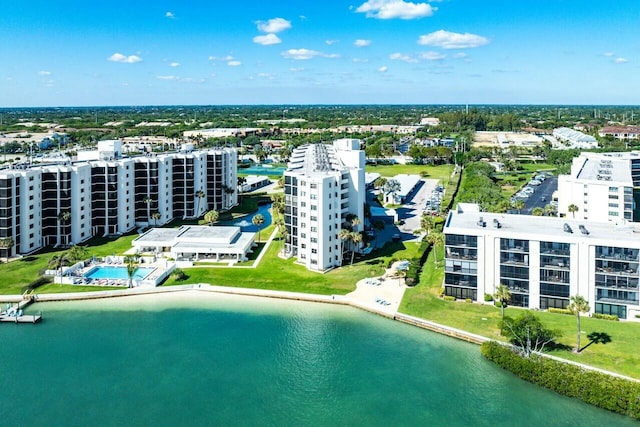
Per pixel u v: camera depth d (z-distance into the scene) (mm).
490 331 103062
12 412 80250
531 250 112938
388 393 85500
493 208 195250
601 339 97625
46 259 151375
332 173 148125
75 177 166875
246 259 152250
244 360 96312
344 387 87125
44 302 123750
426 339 103312
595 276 109125
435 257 143750
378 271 139250
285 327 109750
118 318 114938
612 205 174500
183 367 93938
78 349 100438
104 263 149375
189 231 165500
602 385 80938
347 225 150625
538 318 102688
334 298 123188
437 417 79125
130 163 187750
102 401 83562
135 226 192875
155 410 81000
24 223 156250
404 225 194625
